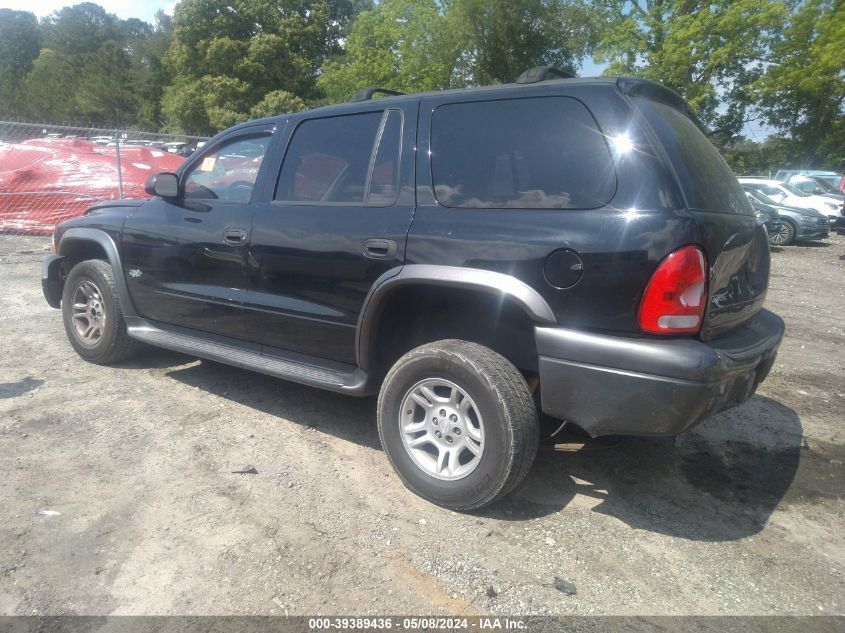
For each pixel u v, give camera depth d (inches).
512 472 107.5
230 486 123.3
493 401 106.8
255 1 1519.4
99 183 456.8
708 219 101.1
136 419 152.9
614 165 103.2
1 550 101.0
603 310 100.1
